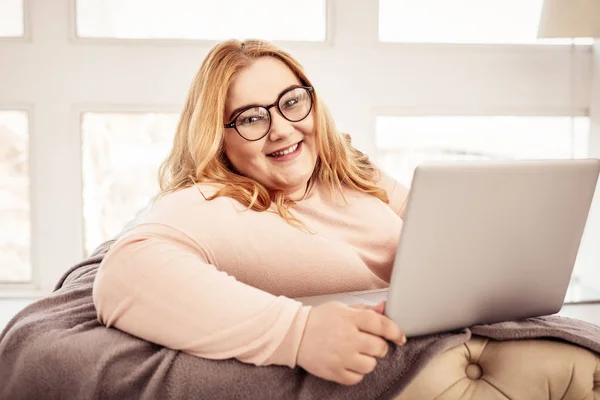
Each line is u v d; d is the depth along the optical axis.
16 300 2.52
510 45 2.58
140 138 2.56
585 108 2.63
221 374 0.93
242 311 0.93
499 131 2.67
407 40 2.59
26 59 2.43
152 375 0.94
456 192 0.89
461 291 0.96
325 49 2.51
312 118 1.25
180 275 0.96
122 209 2.60
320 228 1.28
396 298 0.92
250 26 2.53
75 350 0.97
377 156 2.64
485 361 0.99
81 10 2.46
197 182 1.18
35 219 2.52
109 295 0.99
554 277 1.05
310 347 0.91
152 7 2.49
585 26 2.29
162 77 2.48
